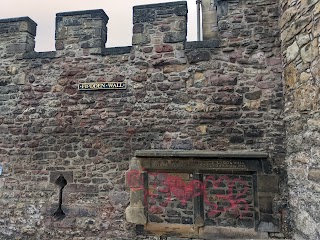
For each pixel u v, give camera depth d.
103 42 5.81
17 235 5.55
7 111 5.88
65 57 5.76
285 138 4.82
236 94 5.11
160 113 5.32
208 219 5.00
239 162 4.93
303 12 3.95
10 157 5.77
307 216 3.90
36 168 5.64
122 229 5.21
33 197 5.59
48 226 5.46
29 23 6.07
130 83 5.48
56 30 5.85
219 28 5.28
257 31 5.13
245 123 5.02
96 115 5.54
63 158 5.56
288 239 4.43
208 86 5.21
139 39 5.52
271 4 5.13
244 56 5.15
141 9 5.58
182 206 5.11
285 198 4.72
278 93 4.96
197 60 5.29
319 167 3.53
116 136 5.43
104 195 5.34
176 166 5.12
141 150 5.26
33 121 5.75
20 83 5.88
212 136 5.10
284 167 4.79
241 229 4.84
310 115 3.77
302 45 3.98
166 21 5.47
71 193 5.45
